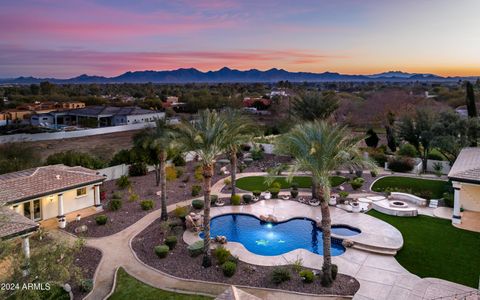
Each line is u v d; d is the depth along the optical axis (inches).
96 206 1158.3
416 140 1585.9
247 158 1886.1
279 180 1485.0
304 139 704.4
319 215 1085.1
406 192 1267.2
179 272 761.6
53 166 1226.0
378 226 971.9
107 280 736.3
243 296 507.5
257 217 1083.9
